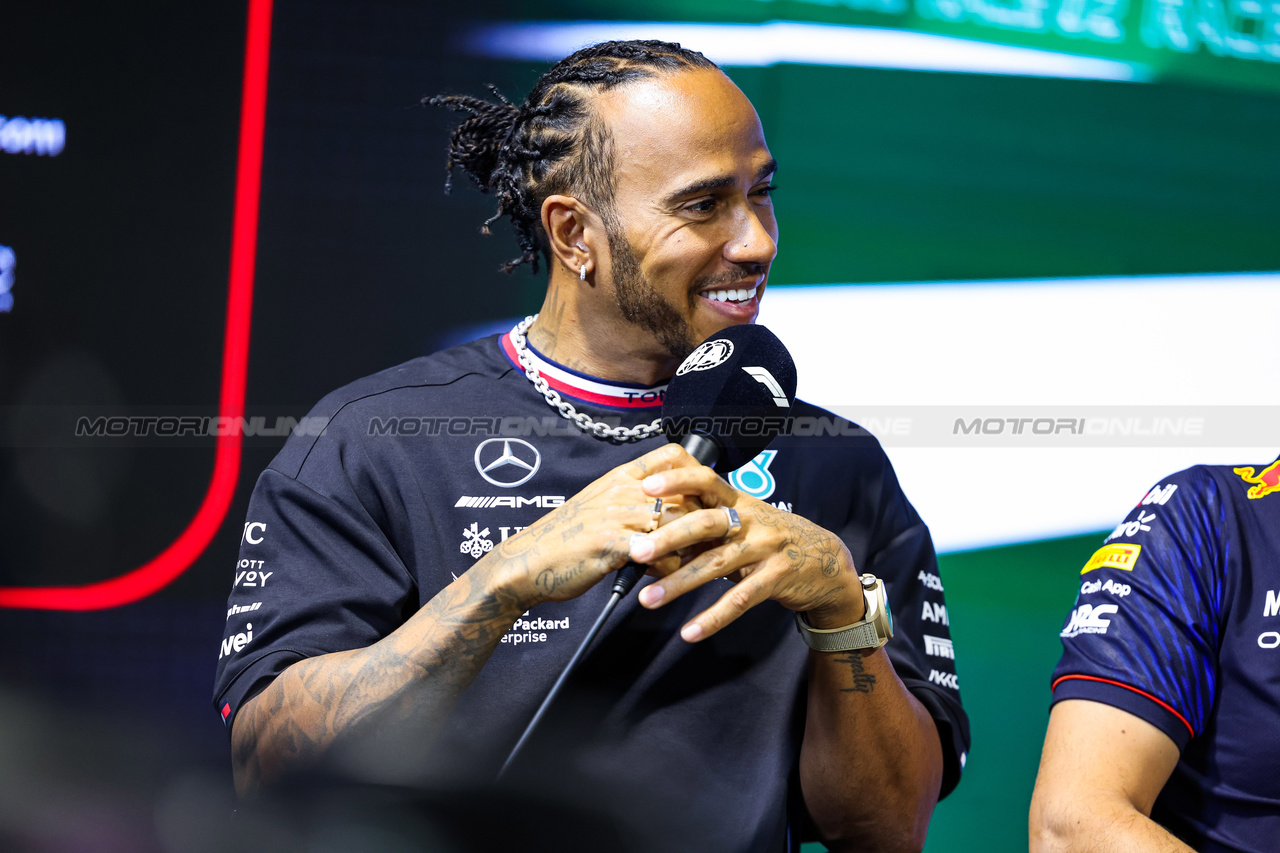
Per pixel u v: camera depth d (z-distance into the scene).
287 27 8.34
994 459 8.41
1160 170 8.52
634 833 2.55
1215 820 4.31
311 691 3.86
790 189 8.45
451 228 8.39
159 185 8.34
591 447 4.62
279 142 8.34
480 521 4.46
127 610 8.17
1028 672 8.34
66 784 2.24
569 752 4.19
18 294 8.29
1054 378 8.48
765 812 4.17
